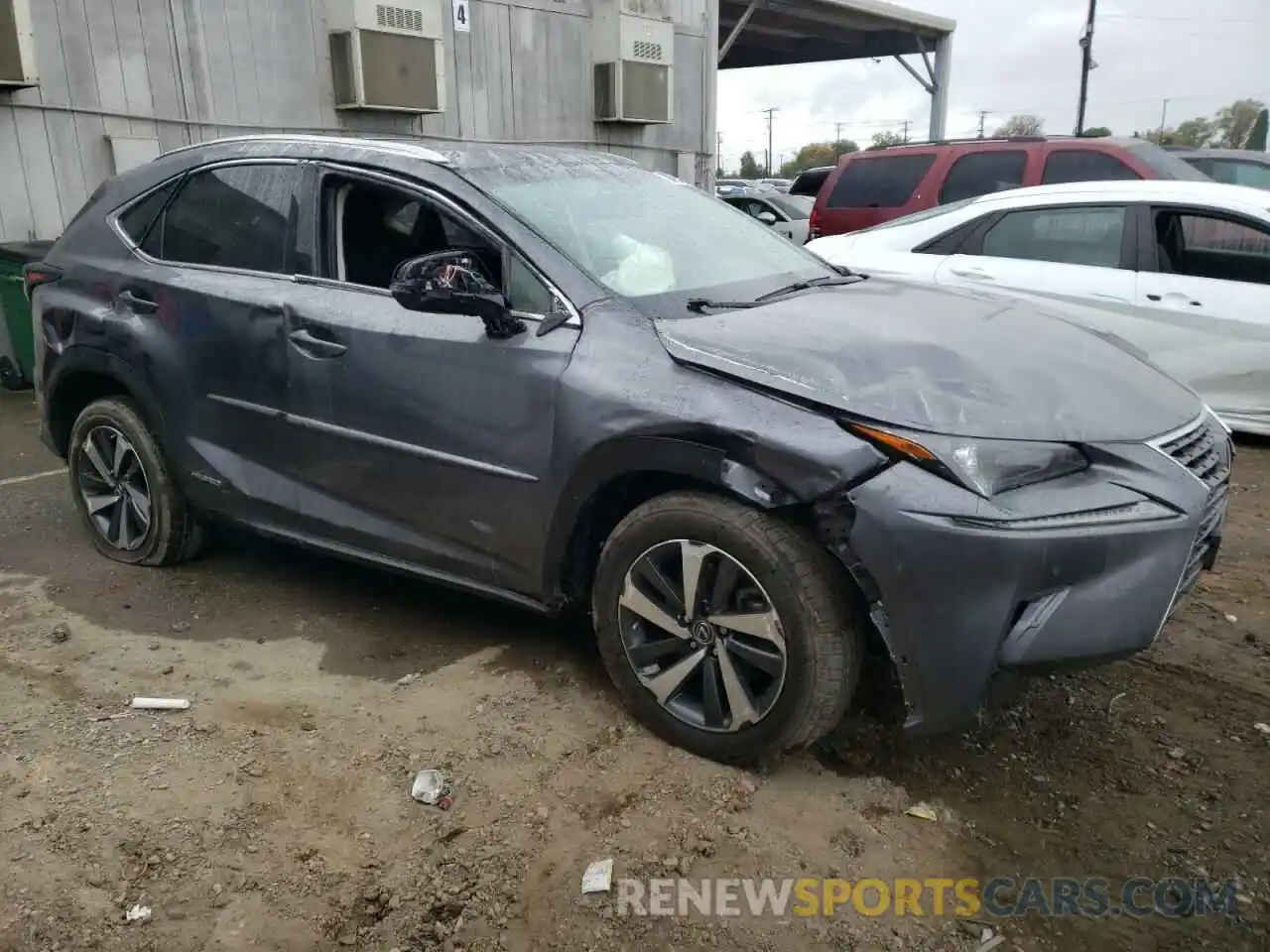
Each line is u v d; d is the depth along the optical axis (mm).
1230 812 2812
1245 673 3545
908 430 2572
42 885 2445
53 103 7609
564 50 11273
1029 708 3305
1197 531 2668
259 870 2523
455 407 3217
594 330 3029
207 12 8398
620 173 4023
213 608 4000
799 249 4203
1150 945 2363
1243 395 6215
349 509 3611
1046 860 2635
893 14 17047
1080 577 2545
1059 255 6633
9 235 7551
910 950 2338
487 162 3586
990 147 8695
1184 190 6289
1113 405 2836
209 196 3969
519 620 3916
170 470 4133
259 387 3701
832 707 2740
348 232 3590
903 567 2529
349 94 9227
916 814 2783
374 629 3838
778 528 2695
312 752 3014
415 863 2561
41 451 6254
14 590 4145
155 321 3973
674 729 3021
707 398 2756
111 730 3107
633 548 2961
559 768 2949
